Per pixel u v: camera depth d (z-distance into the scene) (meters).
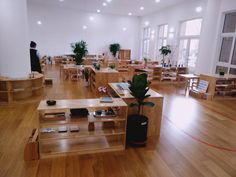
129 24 14.03
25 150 2.45
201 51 7.29
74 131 2.83
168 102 5.37
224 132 3.54
